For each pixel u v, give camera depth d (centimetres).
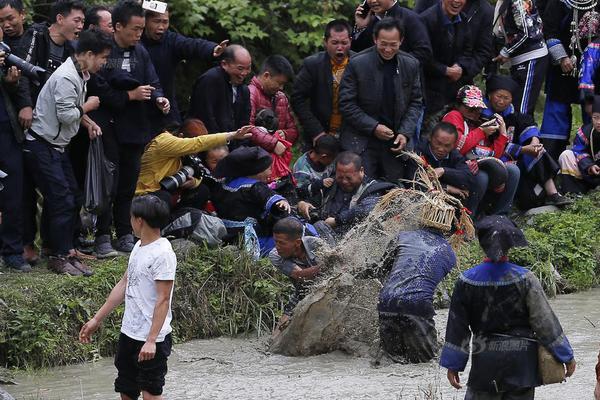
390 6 2256
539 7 2536
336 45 2186
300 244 1733
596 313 1917
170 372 1597
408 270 1631
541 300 1138
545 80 2566
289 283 1894
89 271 1844
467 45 2341
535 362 1148
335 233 1912
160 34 2059
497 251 1144
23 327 1666
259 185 1928
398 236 1681
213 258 1886
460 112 2284
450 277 2008
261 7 2848
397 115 2138
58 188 1839
